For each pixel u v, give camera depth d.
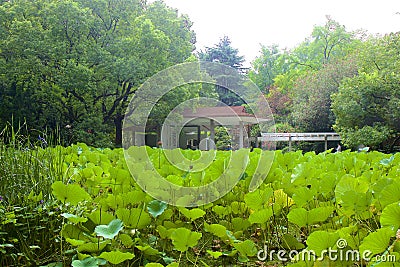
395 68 12.38
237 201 1.94
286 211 1.78
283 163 2.52
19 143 2.14
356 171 2.31
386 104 12.14
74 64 11.79
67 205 1.57
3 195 1.61
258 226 1.79
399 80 11.78
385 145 13.04
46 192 1.71
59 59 12.16
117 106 13.72
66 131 11.30
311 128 16.73
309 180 1.82
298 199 1.55
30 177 1.74
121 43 13.00
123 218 1.47
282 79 25.17
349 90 12.51
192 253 1.61
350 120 12.48
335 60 18.34
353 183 1.51
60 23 12.41
